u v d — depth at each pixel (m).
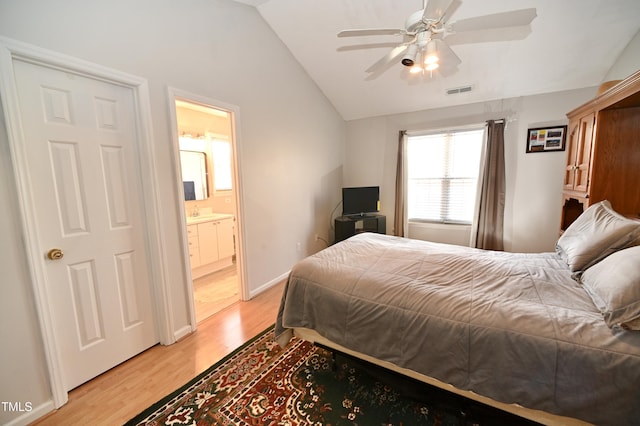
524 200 3.46
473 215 3.72
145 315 2.00
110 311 1.80
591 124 2.32
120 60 1.69
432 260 1.94
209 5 2.25
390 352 1.40
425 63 1.81
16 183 1.31
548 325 1.11
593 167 2.24
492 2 2.29
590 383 0.99
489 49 2.77
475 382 1.18
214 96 2.35
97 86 1.64
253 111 2.79
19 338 1.37
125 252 1.86
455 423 1.39
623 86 1.83
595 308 1.22
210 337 2.21
